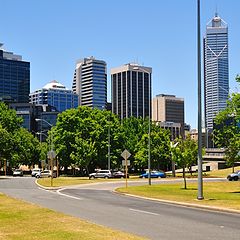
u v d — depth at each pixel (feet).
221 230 48.21
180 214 65.16
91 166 285.23
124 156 136.15
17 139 298.97
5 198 89.30
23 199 93.25
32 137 362.53
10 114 304.71
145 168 306.55
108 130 268.62
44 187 144.05
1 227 48.29
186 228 49.70
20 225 49.73
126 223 53.98
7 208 68.59
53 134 279.69
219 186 139.85
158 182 179.42
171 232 46.55
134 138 286.87
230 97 109.60
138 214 64.69
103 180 198.70
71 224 50.19
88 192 121.90
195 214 65.41
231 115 110.01
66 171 306.14
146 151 244.83
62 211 68.74
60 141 274.16
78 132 271.28
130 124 294.87
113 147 277.64
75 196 105.09
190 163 133.69
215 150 336.08
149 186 142.20
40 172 255.70
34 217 57.26
